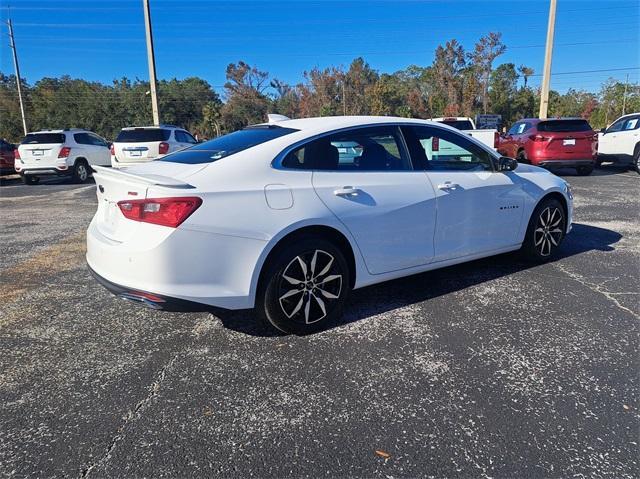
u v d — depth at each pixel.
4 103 63.16
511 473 2.02
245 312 3.74
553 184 4.83
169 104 72.31
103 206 3.33
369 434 2.28
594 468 2.04
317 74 63.69
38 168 13.43
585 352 3.05
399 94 65.50
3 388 2.70
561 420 2.37
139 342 3.26
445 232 3.97
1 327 3.52
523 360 2.95
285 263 3.13
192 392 2.64
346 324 3.50
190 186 2.86
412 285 4.31
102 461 2.11
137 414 2.45
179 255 2.79
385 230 3.57
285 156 3.24
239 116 71.00
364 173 3.54
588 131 12.03
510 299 3.95
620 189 10.17
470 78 54.81
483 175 4.25
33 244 6.05
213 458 2.13
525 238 4.75
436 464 2.08
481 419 2.38
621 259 5.05
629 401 2.52
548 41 18.53
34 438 2.27
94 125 65.88
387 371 2.84
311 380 2.76
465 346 3.14
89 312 3.79
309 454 2.15
